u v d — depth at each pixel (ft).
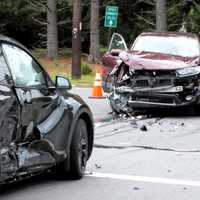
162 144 57.77
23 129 36.01
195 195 38.60
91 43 190.70
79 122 42.29
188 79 74.28
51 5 199.93
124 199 37.50
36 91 38.17
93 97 100.89
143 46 83.05
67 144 40.91
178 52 81.10
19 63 37.70
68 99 41.86
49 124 38.99
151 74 74.59
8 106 34.37
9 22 239.30
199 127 69.26
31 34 249.55
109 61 87.40
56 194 38.52
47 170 40.42
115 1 229.45
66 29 246.27
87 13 234.99
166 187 40.63
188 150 54.70
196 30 212.84
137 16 225.56
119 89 76.38
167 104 74.84
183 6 215.51
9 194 38.42
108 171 45.37
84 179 42.75
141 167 46.93
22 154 35.86
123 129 67.10
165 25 179.01
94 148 55.11
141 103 75.31
